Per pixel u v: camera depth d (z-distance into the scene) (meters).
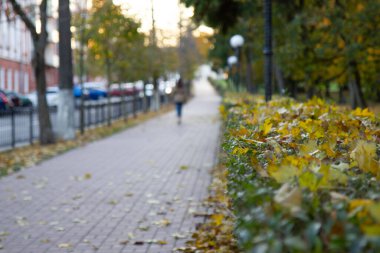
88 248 6.91
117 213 8.84
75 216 8.66
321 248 1.95
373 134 5.64
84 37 25.52
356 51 19.44
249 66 36.66
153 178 12.30
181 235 7.37
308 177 2.71
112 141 21.34
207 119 34.47
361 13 18.95
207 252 6.35
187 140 21.38
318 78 25.73
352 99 23.69
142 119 35.84
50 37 60.97
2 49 49.88
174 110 46.62
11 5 19.84
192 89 88.62
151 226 7.98
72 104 21.38
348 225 2.00
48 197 10.19
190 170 13.45
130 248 6.89
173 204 9.48
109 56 28.75
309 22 20.72
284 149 4.52
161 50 50.50
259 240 2.10
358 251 1.83
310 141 4.55
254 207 2.51
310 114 7.59
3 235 7.55
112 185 11.43
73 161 15.37
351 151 4.52
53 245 7.07
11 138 19.08
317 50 20.53
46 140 19.73
